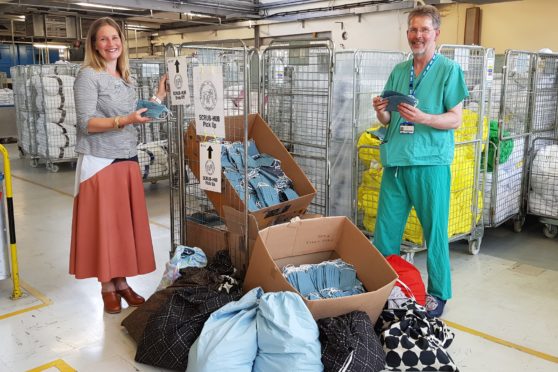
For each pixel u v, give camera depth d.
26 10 11.78
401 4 9.84
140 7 10.37
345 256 3.04
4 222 3.32
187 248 3.32
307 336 2.30
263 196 3.26
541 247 4.63
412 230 3.92
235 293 2.80
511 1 8.16
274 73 4.22
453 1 8.34
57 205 6.00
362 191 4.27
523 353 2.79
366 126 4.29
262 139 3.67
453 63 2.93
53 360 2.68
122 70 3.18
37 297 3.47
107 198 3.07
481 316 3.22
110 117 3.05
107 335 2.95
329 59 3.58
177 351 2.49
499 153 4.45
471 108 4.24
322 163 4.16
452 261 4.25
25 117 8.52
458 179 4.05
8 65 13.01
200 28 14.95
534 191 4.91
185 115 3.74
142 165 6.62
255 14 12.43
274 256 2.95
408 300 2.83
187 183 3.65
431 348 2.51
